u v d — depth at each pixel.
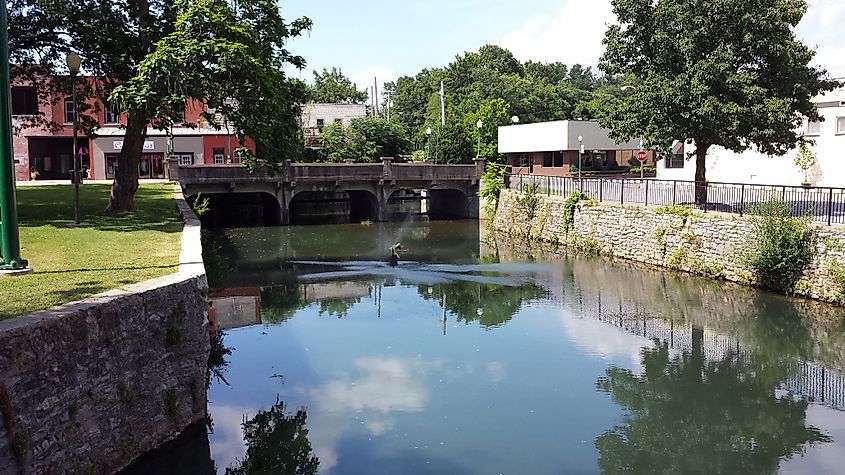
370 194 42.66
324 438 10.70
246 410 11.75
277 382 13.16
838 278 17.27
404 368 14.05
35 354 7.31
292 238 34.12
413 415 11.62
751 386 13.19
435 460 10.02
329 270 25.33
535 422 11.45
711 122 21.77
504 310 19.08
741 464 10.15
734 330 16.56
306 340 16.08
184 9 18.30
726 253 20.80
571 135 47.03
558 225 30.67
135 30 19.89
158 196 27.39
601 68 25.75
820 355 14.80
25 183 36.62
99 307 8.45
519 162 54.81
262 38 20.31
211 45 16.86
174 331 9.91
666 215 23.48
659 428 11.32
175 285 10.08
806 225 18.48
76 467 7.88
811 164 28.58
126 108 17.05
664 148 24.05
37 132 43.25
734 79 21.53
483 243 32.09
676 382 13.38
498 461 10.02
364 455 10.16
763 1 22.38
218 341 15.83
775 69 22.48
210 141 46.44
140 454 9.15
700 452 10.48
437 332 16.83
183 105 17.56
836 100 27.91
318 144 60.03
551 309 19.12
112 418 8.62
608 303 19.55
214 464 9.87
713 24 22.38
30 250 13.17
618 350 15.34
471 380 13.34
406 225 39.50
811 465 10.20
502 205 37.44
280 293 21.52
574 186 30.64
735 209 22.16
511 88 80.00
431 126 67.19
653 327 17.05
